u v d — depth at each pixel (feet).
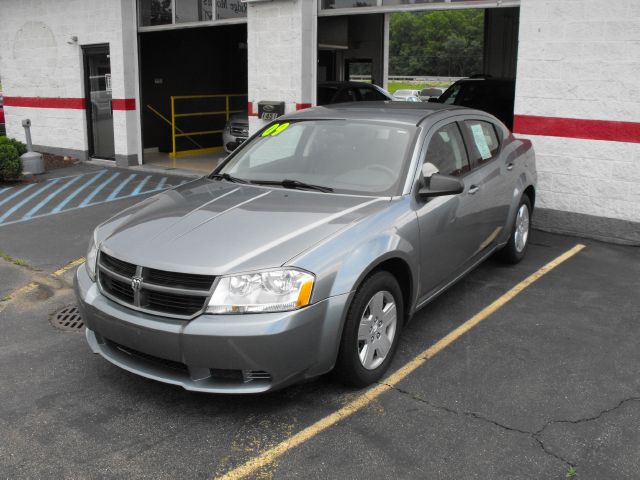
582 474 10.31
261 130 17.78
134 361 12.45
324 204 13.73
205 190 15.24
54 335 16.11
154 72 49.88
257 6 32.53
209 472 10.43
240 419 11.99
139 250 12.20
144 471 10.45
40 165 39.29
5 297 18.78
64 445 11.18
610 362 14.26
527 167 20.99
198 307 11.35
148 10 39.93
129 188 35.09
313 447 11.07
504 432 11.48
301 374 11.64
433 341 15.34
